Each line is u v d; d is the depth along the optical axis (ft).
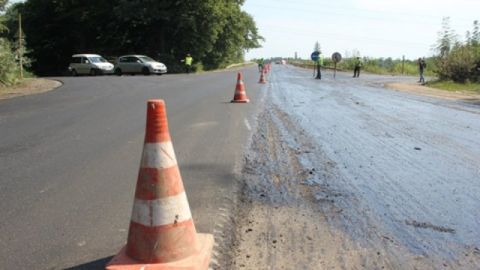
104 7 174.60
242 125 33.55
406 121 37.29
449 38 111.45
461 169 21.84
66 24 184.96
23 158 23.62
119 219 15.14
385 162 22.98
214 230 14.10
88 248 13.00
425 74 156.25
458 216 15.70
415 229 14.52
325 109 43.98
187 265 11.06
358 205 16.61
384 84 93.04
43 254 12.68
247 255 12.51
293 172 20.84
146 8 161.68
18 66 77.82
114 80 90.12
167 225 11.19
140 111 41.52
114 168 21.59
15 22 175.83
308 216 15.46
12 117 38.32
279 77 111.75
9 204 16.62
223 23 177.27
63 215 15.51
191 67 164.96
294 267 11.89
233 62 264.93
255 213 15.65
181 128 32.32
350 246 13.20
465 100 60.54
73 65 128.88
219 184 18.89
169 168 11.32
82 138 28.99
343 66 213.66
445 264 12.25
